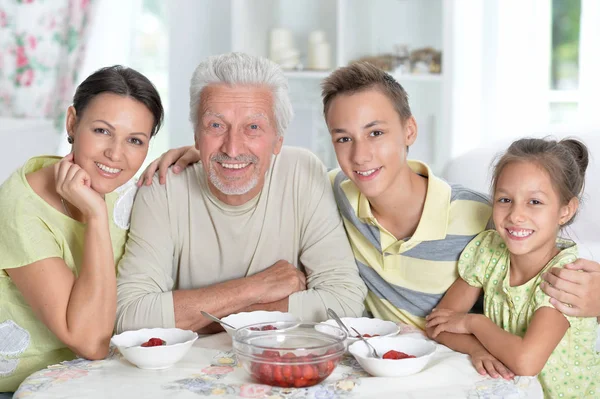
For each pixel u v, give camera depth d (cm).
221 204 174
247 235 176
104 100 150
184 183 177
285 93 169
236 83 162
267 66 167
